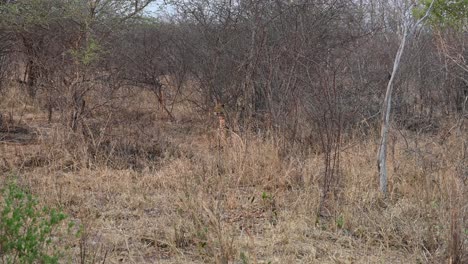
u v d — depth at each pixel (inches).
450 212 184.2
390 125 320.2
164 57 456.8
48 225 151.5
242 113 347.3
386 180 248.2
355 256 187.2
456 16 315.6
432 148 308.3
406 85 382.3
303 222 213.3
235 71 358.6
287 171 263.3
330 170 256.2
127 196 241.3
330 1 372.8
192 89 448.1
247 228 207.9
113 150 290.0
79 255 171.9
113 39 374.3
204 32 391.2
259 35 347.9
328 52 337.1
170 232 196.5
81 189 247.0
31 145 318.3
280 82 324.5
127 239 191.8
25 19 348.2
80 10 327.6
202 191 240.2
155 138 337.7
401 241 198.2
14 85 455.8
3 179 248.7
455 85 356.5
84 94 325.4
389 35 390.3
